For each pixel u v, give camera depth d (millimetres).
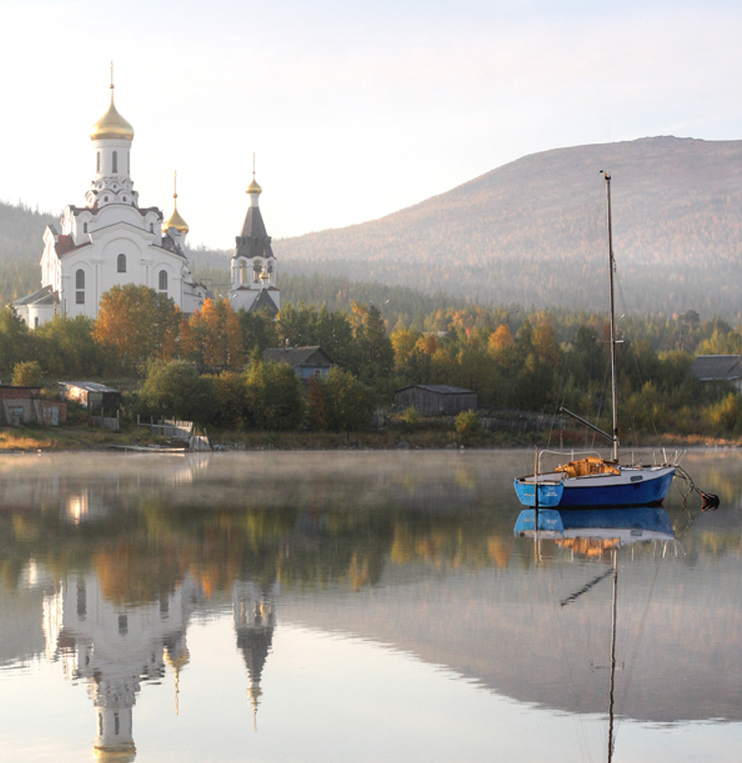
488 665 27641
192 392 117938
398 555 44156
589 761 21438
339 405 124125
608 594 36344
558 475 64875
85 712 24156
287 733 22953
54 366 138125
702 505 62688
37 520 54062
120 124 163125
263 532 50531
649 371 173625
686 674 26922
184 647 29422
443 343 183375
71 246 163375
